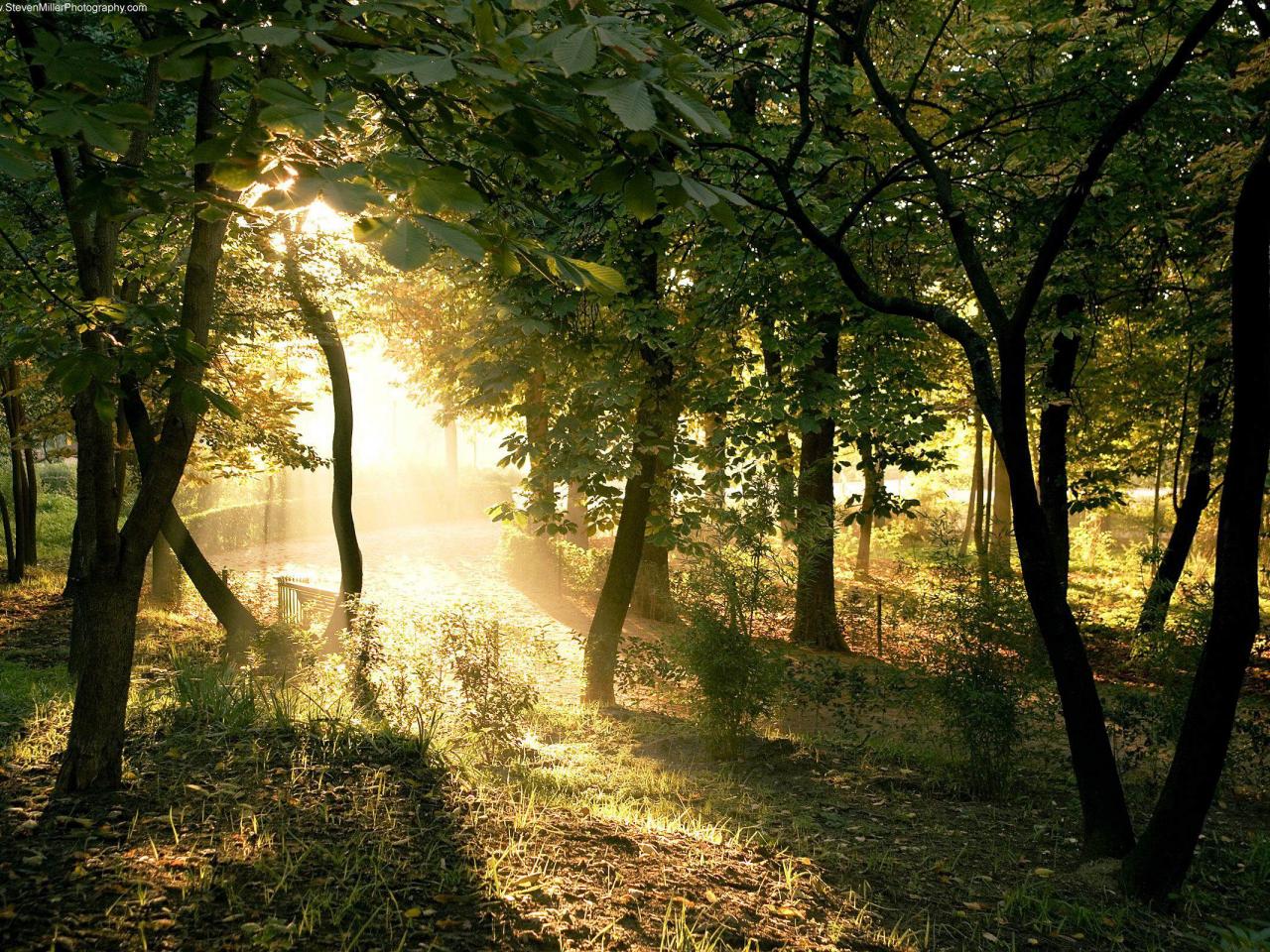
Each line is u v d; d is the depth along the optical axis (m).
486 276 8.88
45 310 5.78
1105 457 17.95
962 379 17.34
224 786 4.70
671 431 11.04
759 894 4.37
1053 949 4.35
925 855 5.71
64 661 10.35
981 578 8.05
